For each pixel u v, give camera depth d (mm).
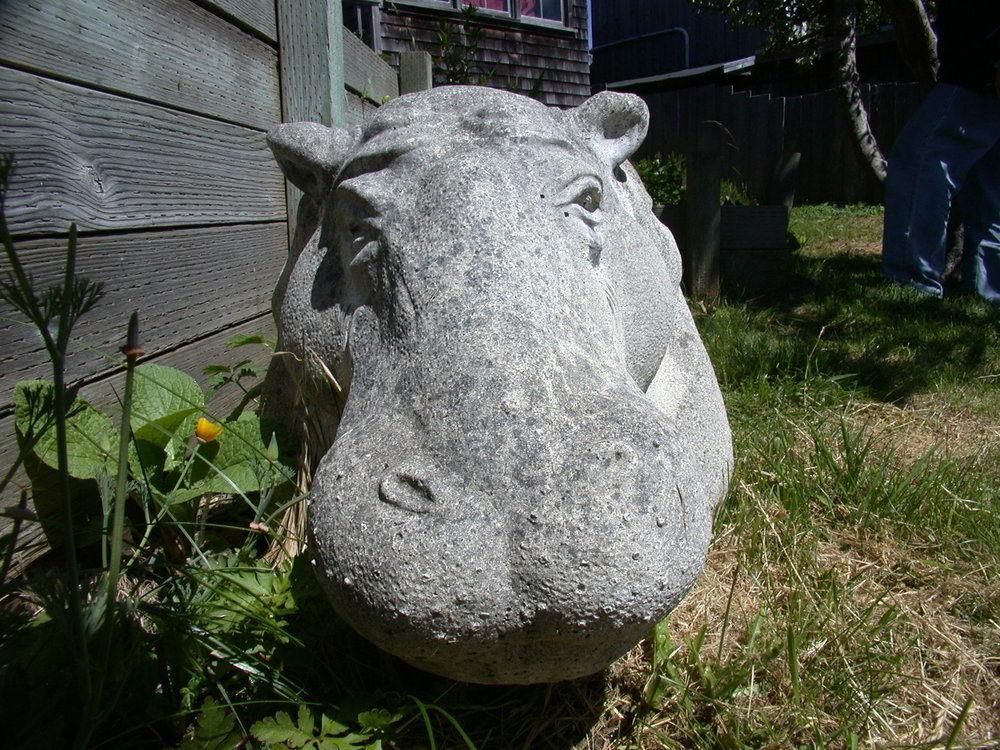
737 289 5520
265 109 2977
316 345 1561
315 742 1287
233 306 2721
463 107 1485
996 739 1537
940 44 5164
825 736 1494
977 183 5320
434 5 9547
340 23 3527
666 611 1059
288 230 3229
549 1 10945
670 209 5355
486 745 1424
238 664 1406
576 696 1551
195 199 2426
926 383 3744
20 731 1156
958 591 2033
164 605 1444
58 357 1011
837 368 3857
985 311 4934
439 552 1017
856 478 2451
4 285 972
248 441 1840
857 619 1842
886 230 5566
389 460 1095
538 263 1276
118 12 2023
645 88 15516
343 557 1062
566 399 1117
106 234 1978
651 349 1732
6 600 1495
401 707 1309
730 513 2262
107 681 1275
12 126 1653
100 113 1947
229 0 2639
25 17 1690
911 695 1650
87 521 1906
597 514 1014
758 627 1740
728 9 10141
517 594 1021
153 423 1736
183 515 1808
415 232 1321
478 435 1068
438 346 1177
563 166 1415
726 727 1496
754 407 3250
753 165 12086
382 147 1453
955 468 2688
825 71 13297
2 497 1656
